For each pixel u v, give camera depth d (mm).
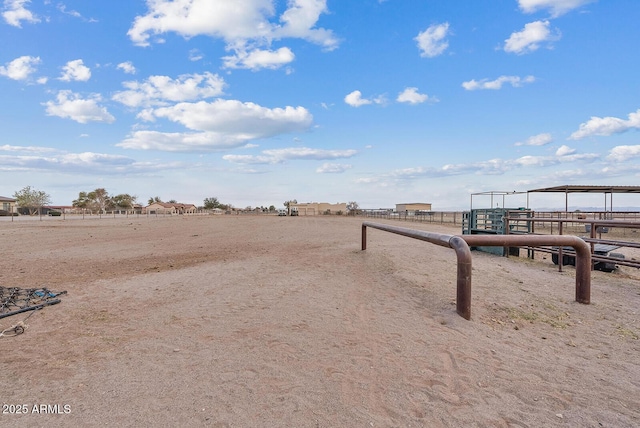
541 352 3627
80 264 9609
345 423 2396
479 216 12695
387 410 2557
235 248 13438
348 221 44562
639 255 11508
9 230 24953
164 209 100875
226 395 2740
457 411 2551
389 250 11773
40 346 3730
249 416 2467
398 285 6617
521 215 13797
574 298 5715
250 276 7598
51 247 13977
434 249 12062
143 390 2811
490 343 3826
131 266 9211
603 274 8141
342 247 13188
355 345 3750
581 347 3783
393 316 4754
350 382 2959
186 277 7543
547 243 5168
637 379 3068
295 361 3354
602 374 3154
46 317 4758
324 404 2625
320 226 30969
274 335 4051
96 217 58375
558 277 7461
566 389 2881
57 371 3145
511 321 4578
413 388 2871
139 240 17281
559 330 4309
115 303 5477
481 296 5680
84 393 2766
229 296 5879
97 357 3445
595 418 2482
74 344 3787
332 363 3314
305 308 5160
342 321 4555
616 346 3816
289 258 10375
